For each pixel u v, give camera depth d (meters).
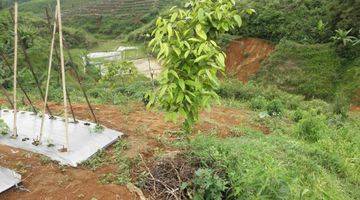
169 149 4.72
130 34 46.97
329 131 7.71
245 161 4.47
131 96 8.48
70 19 58.12
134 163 4.29
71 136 4.66
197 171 3.91
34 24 32.03
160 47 3.60
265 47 28.08
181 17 3.73
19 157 4.26
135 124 5.63
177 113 3.89
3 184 3.74
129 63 12.94
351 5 23.80
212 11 3.69
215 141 5.08
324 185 5.01
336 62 23.23
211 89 3.89
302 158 5.65
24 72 14.66
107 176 4.03
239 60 28.70
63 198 3.68
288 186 3.87
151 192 3.87
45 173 4.01
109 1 61.81
